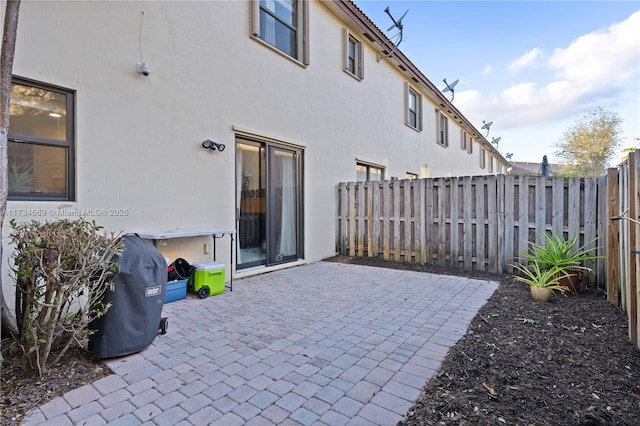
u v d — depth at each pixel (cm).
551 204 527
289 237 654
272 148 611
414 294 454
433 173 1309
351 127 827
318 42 720
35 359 239
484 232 588
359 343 297
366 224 730
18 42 319
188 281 449
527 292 450
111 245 260
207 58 495
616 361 254
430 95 1255
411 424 187
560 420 188
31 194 334
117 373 245
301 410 201
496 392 217
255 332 323
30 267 235
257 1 563
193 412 200
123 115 400
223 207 517
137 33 414
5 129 241
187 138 468
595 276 479
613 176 391
